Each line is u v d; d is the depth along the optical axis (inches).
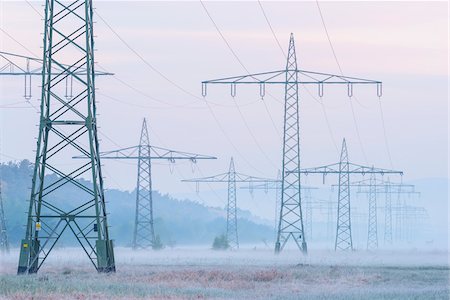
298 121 6461.6
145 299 2397.9
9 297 2354.8
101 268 3661.4
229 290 2881.4
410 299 2544.3
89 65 3671.3
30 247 3631.9
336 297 2603.3
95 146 3732.8
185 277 3422.7
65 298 2353.6
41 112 3656.5
